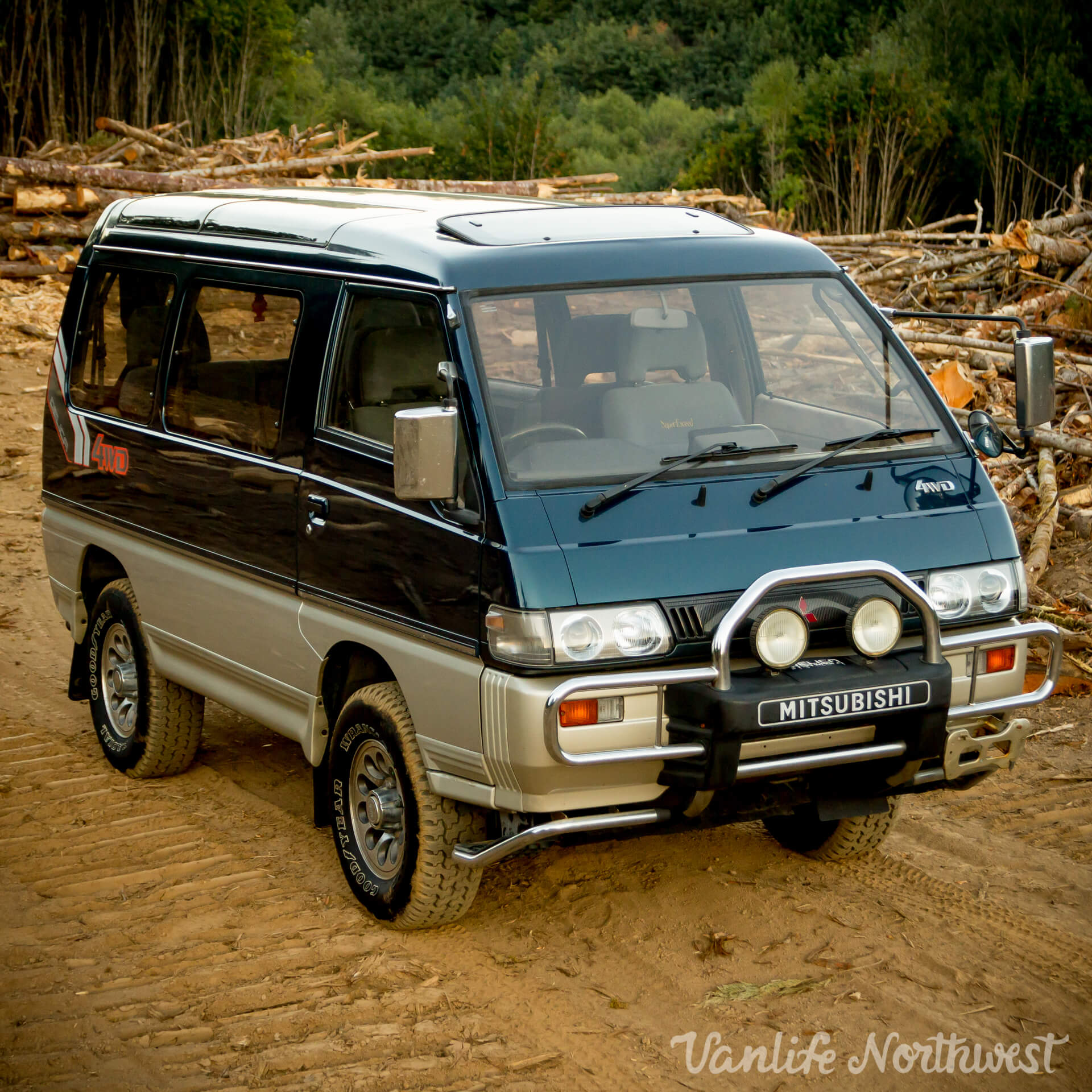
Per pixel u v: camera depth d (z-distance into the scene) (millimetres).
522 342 4414
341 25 79000
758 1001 4266
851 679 4031
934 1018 4168
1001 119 39625
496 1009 4227
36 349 15664
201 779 6203
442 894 4531
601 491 4184
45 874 5234
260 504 5086
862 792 4426
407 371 4539
